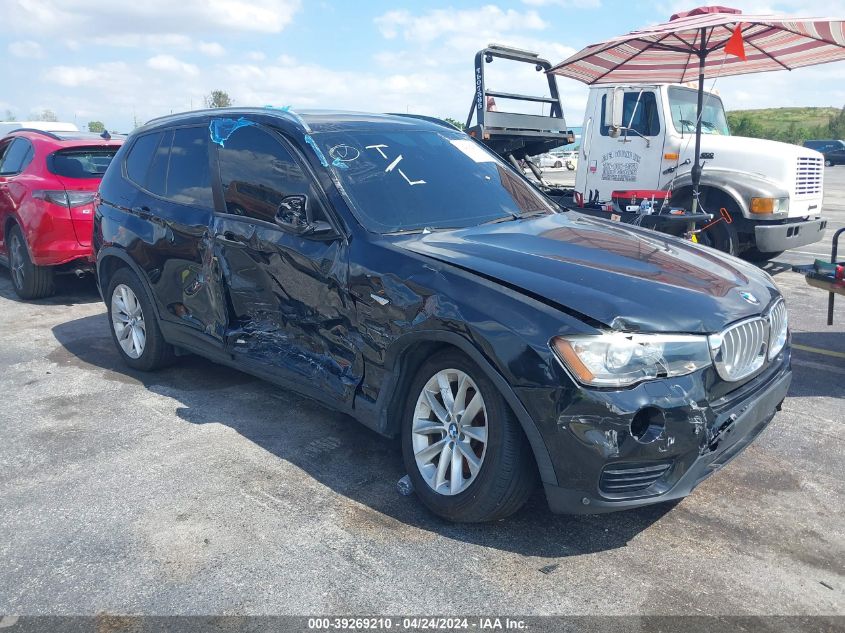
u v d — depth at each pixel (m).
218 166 4.42
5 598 2.71
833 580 2.76
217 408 4.56
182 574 2.83
